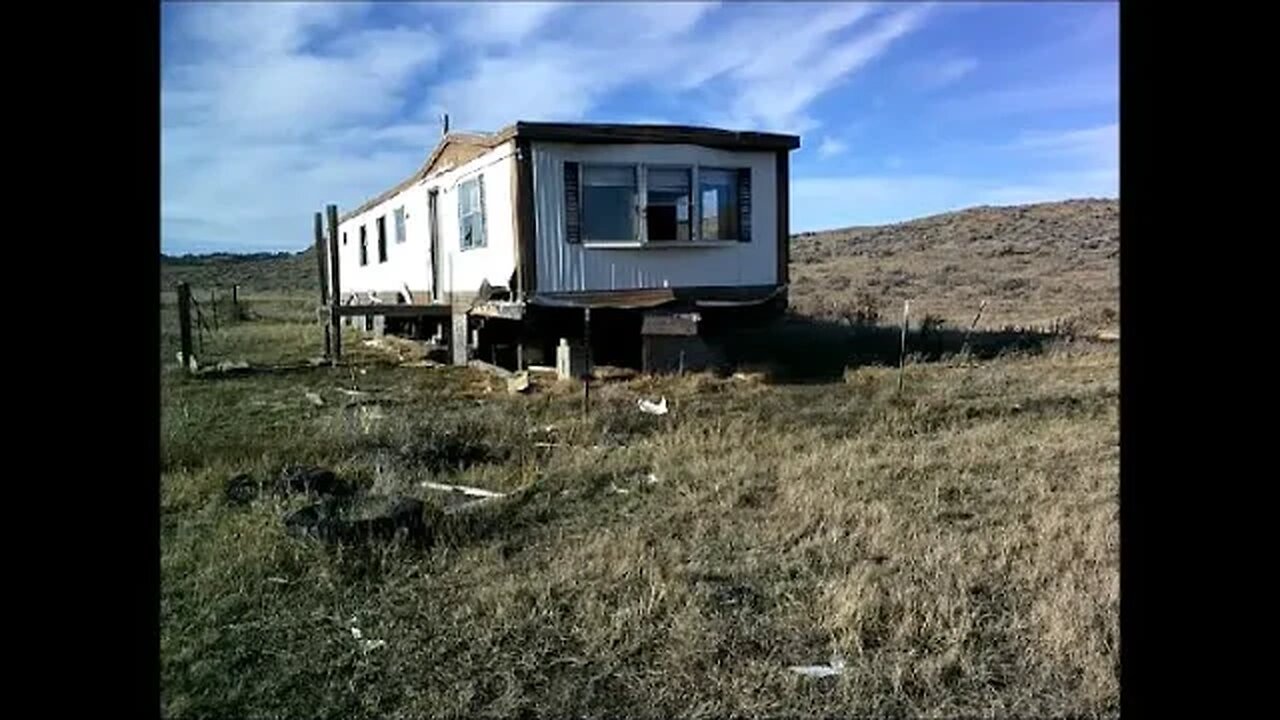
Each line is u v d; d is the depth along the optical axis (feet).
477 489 19.36
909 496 18.11
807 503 17.39
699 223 37.47
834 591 12.82
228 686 10.61
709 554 14.90
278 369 42.39
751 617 12.38
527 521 17.04
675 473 20.15
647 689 10.55
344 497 18.12
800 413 27.30
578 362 35.53
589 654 11.40
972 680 10.58
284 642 11.78
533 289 35.32
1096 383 32.30
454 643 11.72
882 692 10.37
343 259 80.18
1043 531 15.46
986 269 105.40
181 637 11.83
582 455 22.07
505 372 37.45
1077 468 20.39
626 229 36.73
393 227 58.85
